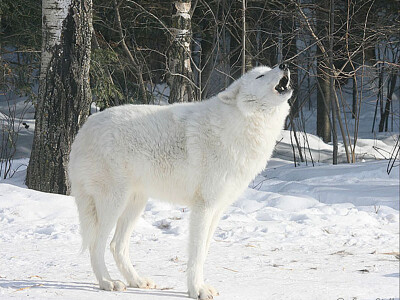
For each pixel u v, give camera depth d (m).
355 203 26.81
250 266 16.03
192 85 33.66
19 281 13.09
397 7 48.16
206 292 12.14
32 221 21.48
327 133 55.97
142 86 38.72
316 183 31.30
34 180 26.09
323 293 12.83
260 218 23.77
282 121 13.65
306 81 73.50
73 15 25.66
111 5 41.78
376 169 33.53
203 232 12.87
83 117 26.39
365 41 39.53
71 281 13.45
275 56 46.97
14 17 37.88
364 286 13.65
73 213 22.73
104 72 38.22
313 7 40.12
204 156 13.14
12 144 35.44
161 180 13.46
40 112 25.98
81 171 13.48
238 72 46.28
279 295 12.57
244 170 13.33
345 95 71.81
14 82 39.09
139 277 13.41
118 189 13.30
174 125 13.41
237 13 44.31
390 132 60.09
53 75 25.78
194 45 55.88
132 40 44.94
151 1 44.28
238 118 13.07
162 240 19.41
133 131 13.31
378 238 20.31
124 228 13.84
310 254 17.92
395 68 40.88
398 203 25.95
